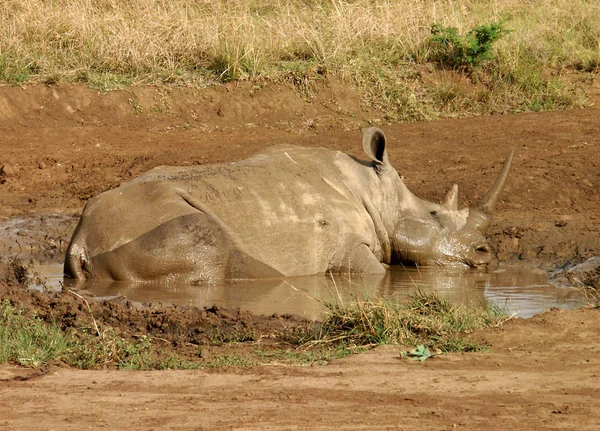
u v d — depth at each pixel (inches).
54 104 1653.5
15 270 980.6
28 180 1417.3
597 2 2166.6
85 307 800.3
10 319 723.4
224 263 968.9
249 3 2089.1
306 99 1731.1
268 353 700.7
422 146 1510.8
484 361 658.2
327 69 1765.5
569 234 1151.0
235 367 647.1
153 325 778.8
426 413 535.5
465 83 1813.5
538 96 1779.0
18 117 1619.1
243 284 971.3
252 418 526.0
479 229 1120.2
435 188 1302.9
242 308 855.7
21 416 532.1
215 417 528.4
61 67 1740.9
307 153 1079.0
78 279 956.0
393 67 1835.6
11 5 1883.6
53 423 518.3
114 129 1622.8
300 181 1033.5
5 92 1636.3
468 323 767.1
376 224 1082.7
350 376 619.5
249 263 978.1
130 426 512.4
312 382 605.3
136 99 1686.8
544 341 713.0
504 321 771.4
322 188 1042.1
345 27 1895.9
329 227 1024.2
